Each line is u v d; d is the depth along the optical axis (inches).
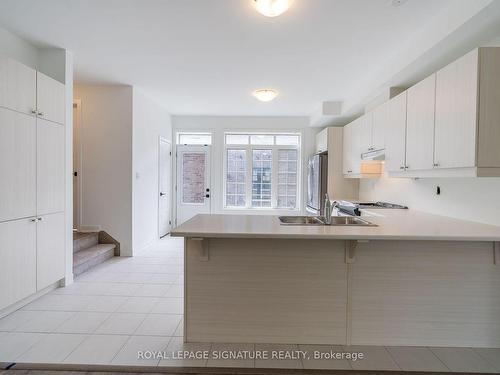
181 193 244.7
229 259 87.4
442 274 86.0
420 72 116.3
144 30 104.0
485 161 76.1
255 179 244.1
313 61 128.4
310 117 233.8
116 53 123.1
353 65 132.5
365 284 87.0
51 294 118.4
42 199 110.5
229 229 80.9
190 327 87.6
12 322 96.2
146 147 191.0
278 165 243.8
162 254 178.1
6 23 100.3
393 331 87.0
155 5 88.7
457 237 73.5
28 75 102.7
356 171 169.5
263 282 87.7
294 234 74.9
